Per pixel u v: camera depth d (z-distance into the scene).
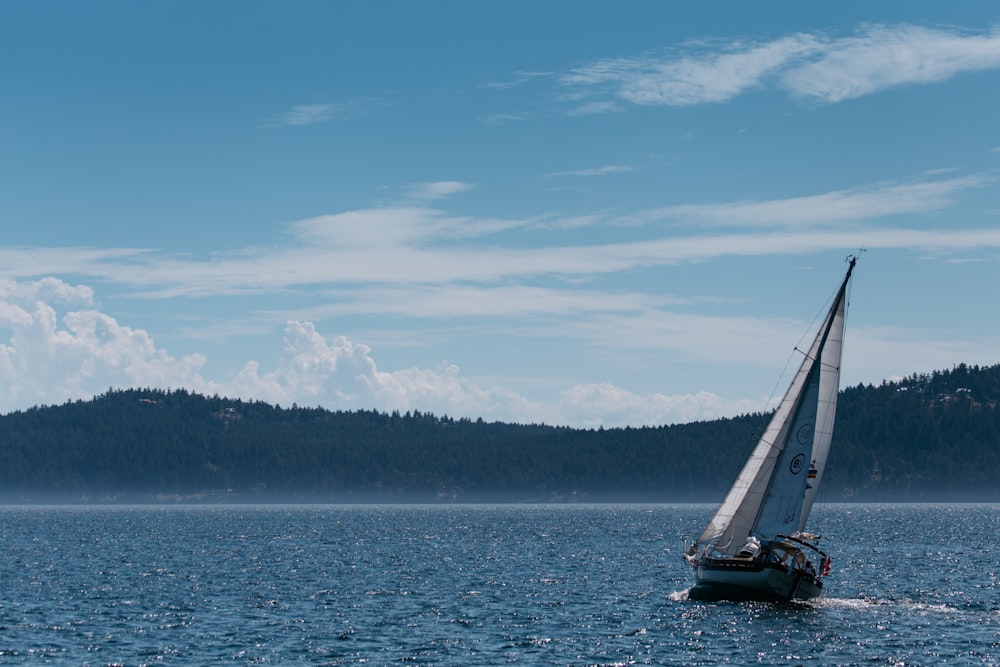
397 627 90.06
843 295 92.38
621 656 77.69
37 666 74.06
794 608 98.19
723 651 79.56
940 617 95.75
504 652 78.94
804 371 93.50
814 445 93.12
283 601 107.38
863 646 81.56
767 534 94.69
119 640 83.56
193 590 117.56
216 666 74.06
